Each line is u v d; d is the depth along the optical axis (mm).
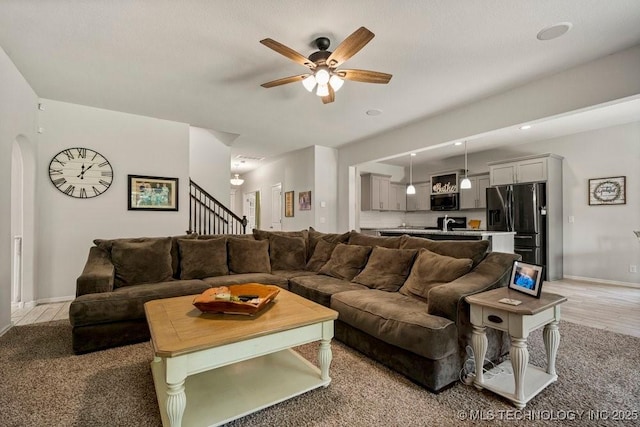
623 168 4977
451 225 7547
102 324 2473
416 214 8609
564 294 4355
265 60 3004
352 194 6480
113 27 2471
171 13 2303
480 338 1880
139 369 2146
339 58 2439
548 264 5328
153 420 1604
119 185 4387
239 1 2176
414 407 1711
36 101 3762
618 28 2475
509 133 5453
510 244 5039
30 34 2559
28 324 3057
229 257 3594
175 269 3305
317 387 1869
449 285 2111
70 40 2650
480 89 3615
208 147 6180
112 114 4352
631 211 4910
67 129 4051
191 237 3584
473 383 1925
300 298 2250
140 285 2895
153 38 2629
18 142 3502
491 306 1777
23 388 1897
